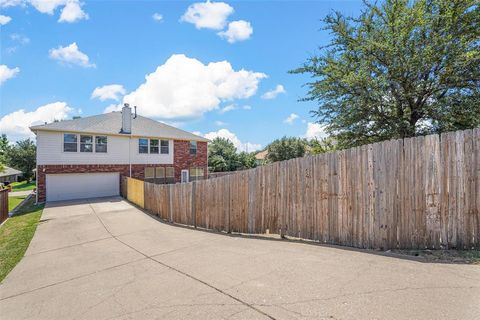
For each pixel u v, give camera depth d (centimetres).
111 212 1292
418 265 354
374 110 898
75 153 1883
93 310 318
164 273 426
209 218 816
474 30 764
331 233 504
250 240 602
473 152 385
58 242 757
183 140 2453
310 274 357
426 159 411
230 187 737
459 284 290
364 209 460
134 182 1592
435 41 760
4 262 593
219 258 475
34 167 3981
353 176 475
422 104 856
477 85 794
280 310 271
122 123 2128
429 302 258
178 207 979
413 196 418
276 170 613
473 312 236
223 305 295
